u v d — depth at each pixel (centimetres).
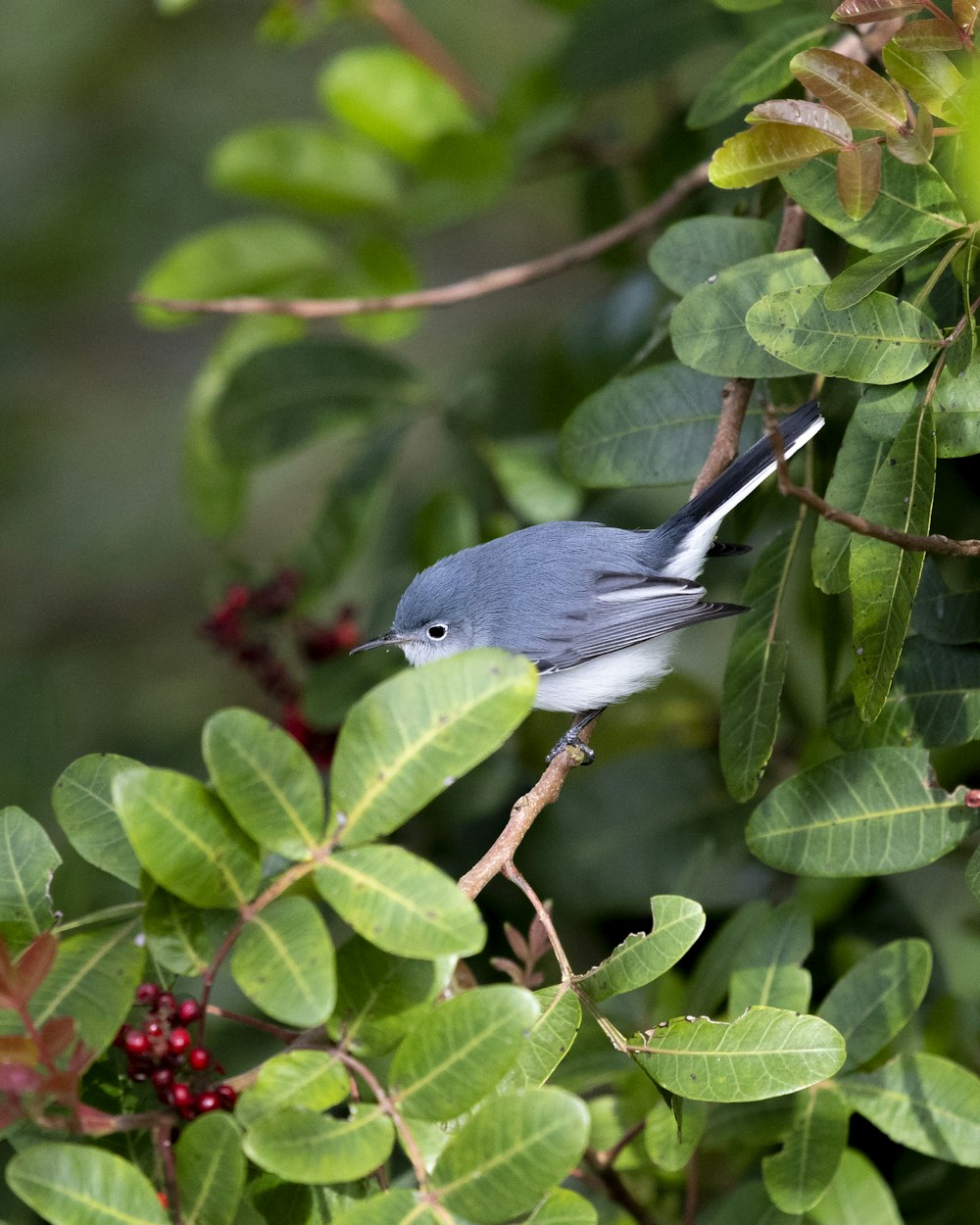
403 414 1042
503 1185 440
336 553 1023
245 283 1062
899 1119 610
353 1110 472
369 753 484
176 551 1557
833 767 624
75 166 1566
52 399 1636
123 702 1384
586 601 895
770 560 701
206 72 1620
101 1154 453
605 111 1258
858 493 638
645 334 1028
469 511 978
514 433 1073
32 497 1588
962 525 856
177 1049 482
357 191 1063
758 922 725
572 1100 440
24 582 1550
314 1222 517
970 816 605
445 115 1084
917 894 920
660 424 761
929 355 612
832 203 640
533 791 685
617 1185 695
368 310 899
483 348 1291
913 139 589
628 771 935
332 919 952
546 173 1085
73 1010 481
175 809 484
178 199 1552
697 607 867
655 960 550
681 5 952
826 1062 518
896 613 590
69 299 1554
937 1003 766
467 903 460
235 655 1034
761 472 744
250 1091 473
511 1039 459
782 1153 611
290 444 1023
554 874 920
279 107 1609
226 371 1074
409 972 489
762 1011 536
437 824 951
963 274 623
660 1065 539
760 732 672
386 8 1118
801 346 609
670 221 1005
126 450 1620
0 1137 514
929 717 643
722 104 766
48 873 551
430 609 927
